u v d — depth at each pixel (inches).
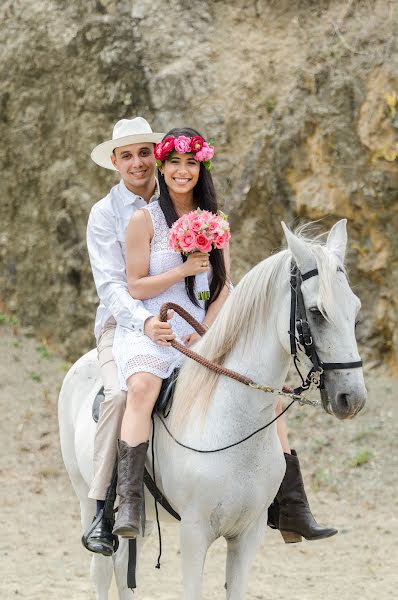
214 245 201.2
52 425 433.1
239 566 194.4
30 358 483.5
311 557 323.3
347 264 437.7
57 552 327.3
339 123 434.3
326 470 384.8
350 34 453.1
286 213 450.6
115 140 221.8
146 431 196.1
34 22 511.5
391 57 431.5
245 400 189.3
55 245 498.9
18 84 512.7
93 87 489.1
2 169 517.0
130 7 491.8
